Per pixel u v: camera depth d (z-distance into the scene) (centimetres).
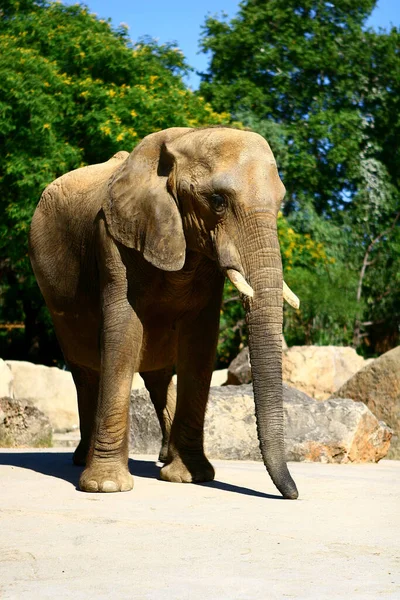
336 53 4172
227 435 1229
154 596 451
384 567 515
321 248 3434
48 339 3456
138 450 1285
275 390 727
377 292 3881
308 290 3253
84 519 654
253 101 3959
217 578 487
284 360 2034
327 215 4147
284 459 741
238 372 1988
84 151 2703
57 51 2816
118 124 2545
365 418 1232
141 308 822
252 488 825
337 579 486
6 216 2612
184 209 784
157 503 729
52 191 987
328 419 1220
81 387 1009
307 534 603
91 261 888
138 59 2823
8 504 722
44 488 814
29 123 2559
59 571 505
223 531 610
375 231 4125
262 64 4116
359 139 4106
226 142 768
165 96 2733
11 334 3872
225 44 4234
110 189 833
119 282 819
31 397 1858
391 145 4350
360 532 616
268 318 726
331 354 2041
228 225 750
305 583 477
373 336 3919
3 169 2581
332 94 4241
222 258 747
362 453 1223
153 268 815
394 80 4284
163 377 1032
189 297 843
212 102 3922
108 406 809
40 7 3017
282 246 3027
